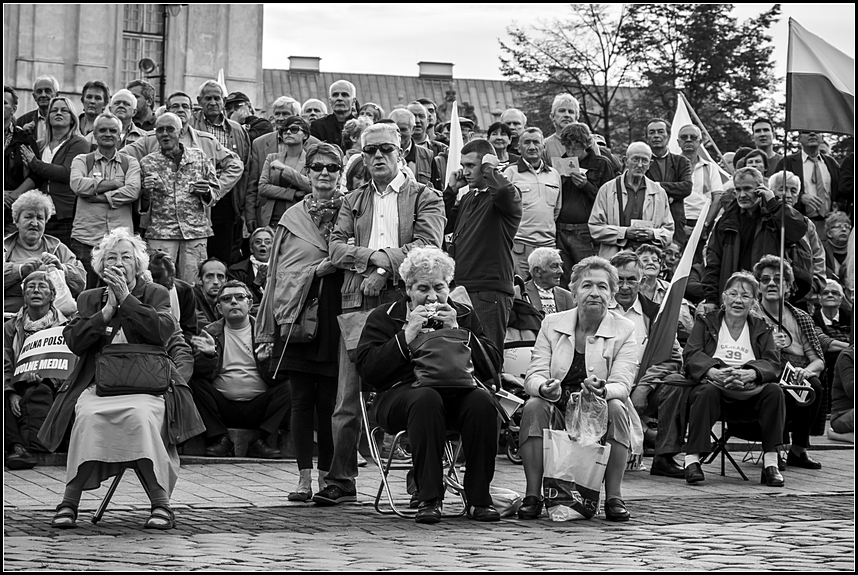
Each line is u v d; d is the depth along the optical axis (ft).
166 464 28.86
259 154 51.13
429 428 29.50
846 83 49.39
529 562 24.43
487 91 223.10
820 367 43.01
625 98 158.61
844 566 24.44
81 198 47.03
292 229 33.32
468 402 30.19
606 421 31.04
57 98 52.01
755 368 39.22
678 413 39.78
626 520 30.71
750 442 46.93
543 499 31.17
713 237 49.73
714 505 33.86
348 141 51.37
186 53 124.98
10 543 25.84
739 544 26.99
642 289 44.62
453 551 25.62
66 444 39.34
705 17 152.56
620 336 32.45
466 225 37.88
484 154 37.47
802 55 49.37
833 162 60.29
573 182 49.78
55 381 39.01
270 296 33.47
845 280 57.36
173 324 30.07
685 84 153.17
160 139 47.24
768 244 48.91
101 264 30.07
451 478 32.32
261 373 41.37
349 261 32.17
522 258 48.14
